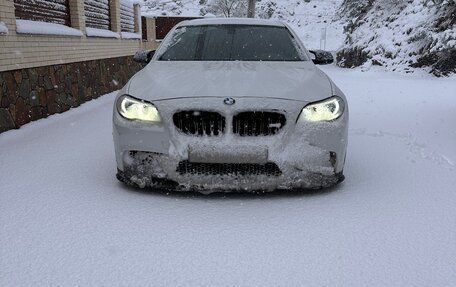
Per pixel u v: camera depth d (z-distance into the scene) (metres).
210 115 3.01
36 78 6.38
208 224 2.77
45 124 6.11
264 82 3.31
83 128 5.92
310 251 2.44
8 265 2.27
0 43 5.32
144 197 3.20
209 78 3.40
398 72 15.75
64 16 8.00
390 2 19.84
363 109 7.64
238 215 2.90
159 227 2.72
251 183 3.04
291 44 4.41
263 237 2.60
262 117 3.02
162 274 2.20
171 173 3.04
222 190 3.06
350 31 22.34
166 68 3.80
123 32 12.20
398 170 4.00
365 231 2.70
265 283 2.12
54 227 2.71
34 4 6.81
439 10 15.53
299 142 3.04
